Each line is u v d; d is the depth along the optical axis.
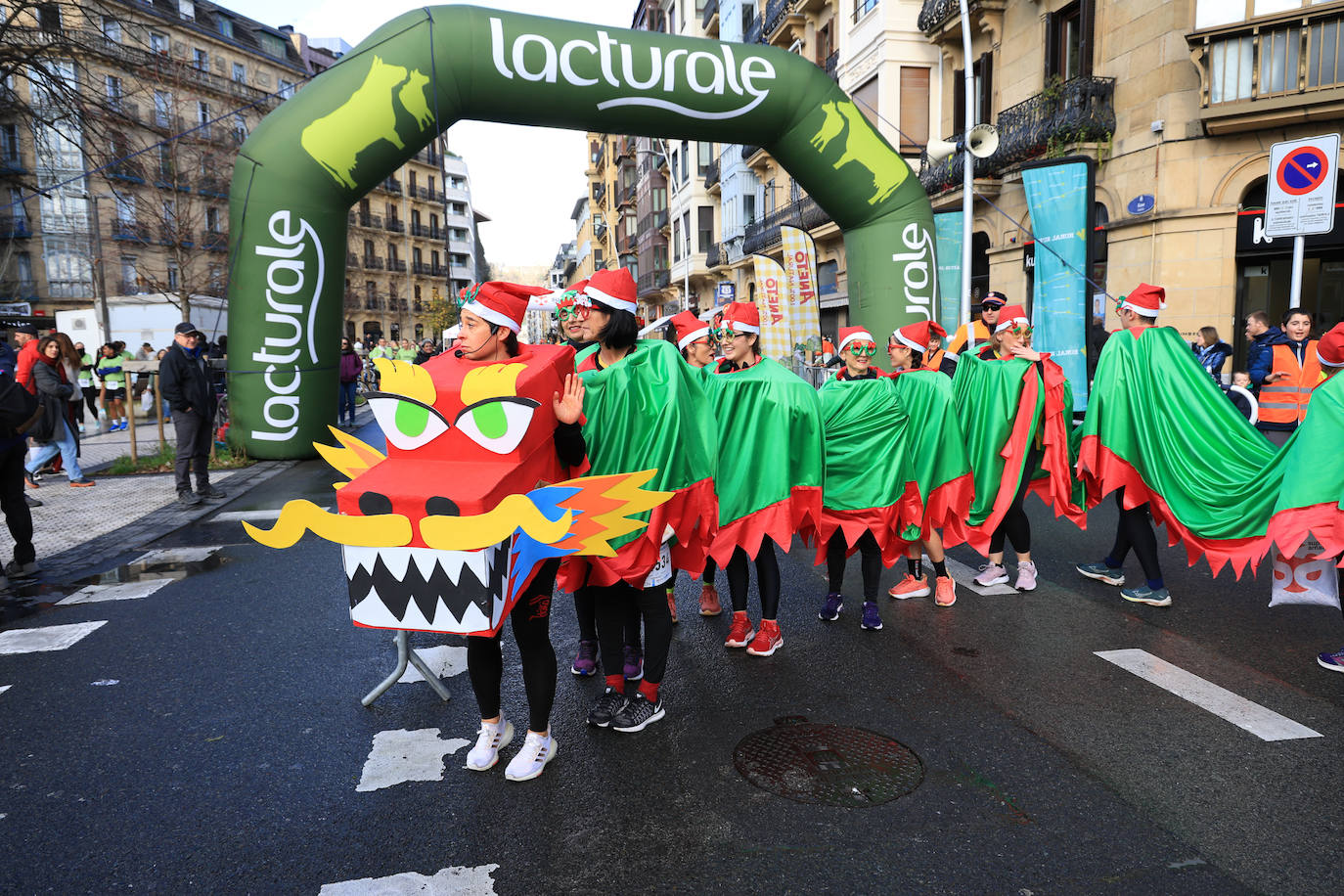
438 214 69.69
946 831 2.67
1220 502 4.58
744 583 4.30
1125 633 4.50
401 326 65.06
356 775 3.10
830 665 4.12
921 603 5.14
